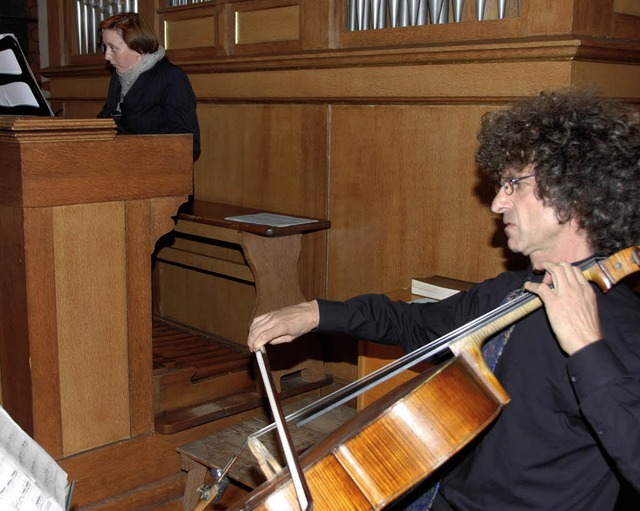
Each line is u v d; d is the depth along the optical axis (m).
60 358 2.49
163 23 4.12
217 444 2.83
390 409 1.39
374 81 2.96
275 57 3.28
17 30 6.14
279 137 3.46
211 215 3.34
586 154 1.38
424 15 2.93
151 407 2.76
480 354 1.44
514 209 1.47
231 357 3.35
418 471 1.35
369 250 3.14
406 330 1.83
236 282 3.72
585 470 1.38
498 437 1.45
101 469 2.64
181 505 2.78
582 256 1.44
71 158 2.41
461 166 2.78
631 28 2.63
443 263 2.89
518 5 2.67
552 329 1.34
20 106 3.10
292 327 1.77
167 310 4.18
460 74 2.68
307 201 3.38
